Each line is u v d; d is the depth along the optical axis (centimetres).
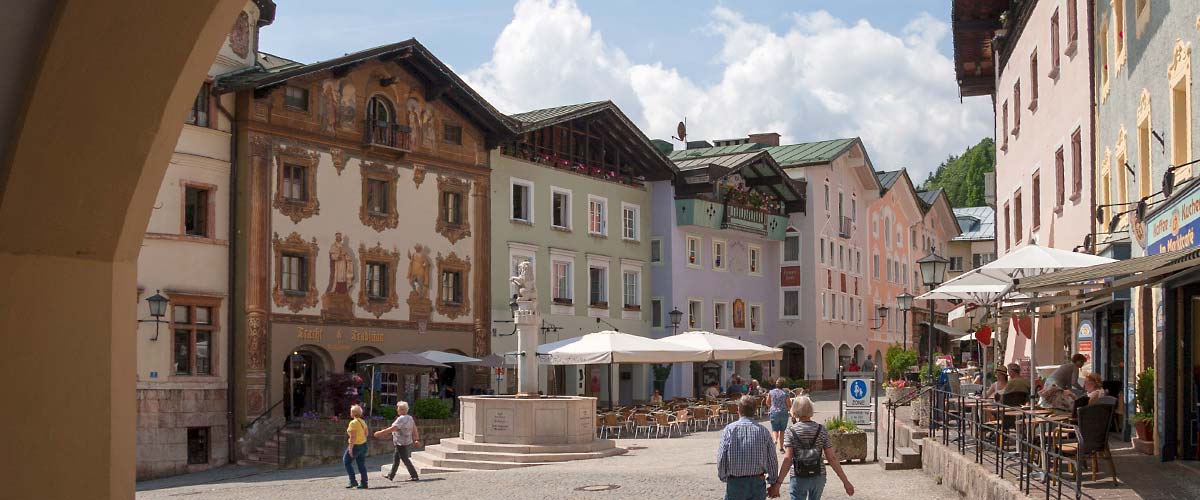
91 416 382
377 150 4109
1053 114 2753
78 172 370
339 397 3612
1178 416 1583
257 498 2178
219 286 3631
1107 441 1368
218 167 3644
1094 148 2288
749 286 6469
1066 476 1415
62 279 377
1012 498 1262
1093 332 2281
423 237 4312
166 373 3438
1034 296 1988
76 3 344
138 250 407
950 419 1959
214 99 3638
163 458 3400
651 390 5584
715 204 5884
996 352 2730
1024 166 3212
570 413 2797
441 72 4269
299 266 3859
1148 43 1814
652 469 2366
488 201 4622
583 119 5250
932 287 2531
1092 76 2292
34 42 351
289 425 3647
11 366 364
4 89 355
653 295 5753
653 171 5725
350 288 4006
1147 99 1817
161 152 391
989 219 9594
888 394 3403
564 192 5122
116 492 390
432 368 4050
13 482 364
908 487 1827
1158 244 1697
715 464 2466
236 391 3638
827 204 6900
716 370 6075
